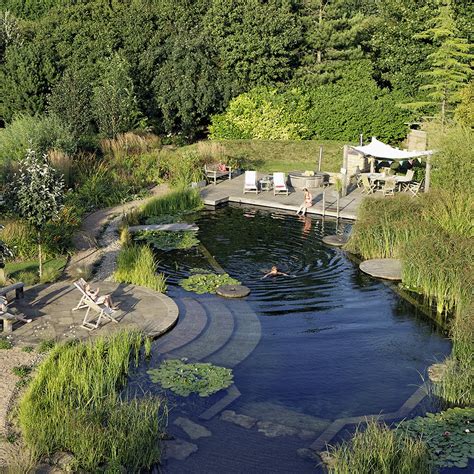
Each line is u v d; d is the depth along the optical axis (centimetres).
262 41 3519
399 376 1098
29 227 1631
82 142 2734
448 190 1809
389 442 838
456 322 1202
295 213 2238
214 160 2814
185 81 3456
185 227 2016
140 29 3675
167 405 976
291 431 921
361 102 3344
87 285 1236
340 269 1652
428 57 3186
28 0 4709
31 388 947
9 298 1323
